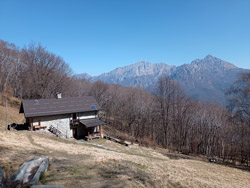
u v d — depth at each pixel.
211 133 42.38
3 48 57.19
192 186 12.32
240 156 38.97
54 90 54.66
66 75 59.22
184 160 26.03
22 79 56.03
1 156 10.98
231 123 37.84
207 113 47.09
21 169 8.73
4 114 36.06
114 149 25.53
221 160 35.06
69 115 31.11
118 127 60.69
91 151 18.03
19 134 20.30
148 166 15.28
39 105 29.69
